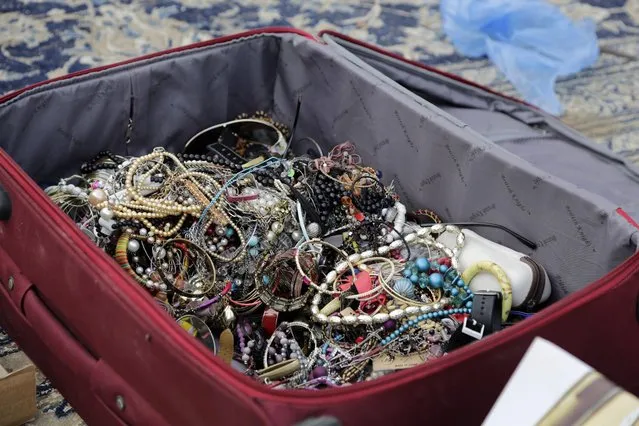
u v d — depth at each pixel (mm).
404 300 1150
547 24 2152
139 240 1191
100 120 1348
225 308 1152
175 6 2217
